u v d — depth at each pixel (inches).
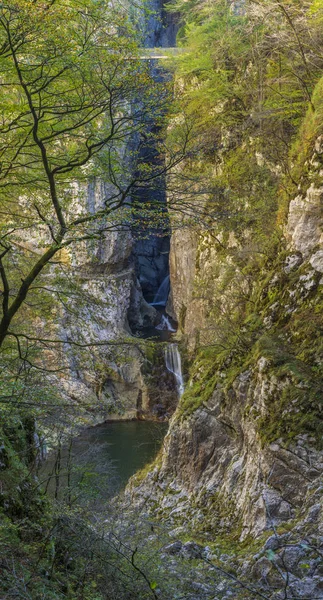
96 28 408.2
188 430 770.8
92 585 362.9
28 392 447.8
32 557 378.9
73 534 415.5
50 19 375.2
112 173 445.4
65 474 512.4
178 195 481.7
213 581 420.5
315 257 723.4
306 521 504.4
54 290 469.7
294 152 881.5
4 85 431.8
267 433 624.1
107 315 498.9
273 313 751.1
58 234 419.2
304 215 757.3
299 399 619.8
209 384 794.2
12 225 471.2
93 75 422.9
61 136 466.6
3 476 426.9
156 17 472.4
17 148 465.7
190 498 740.0
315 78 1022.4
